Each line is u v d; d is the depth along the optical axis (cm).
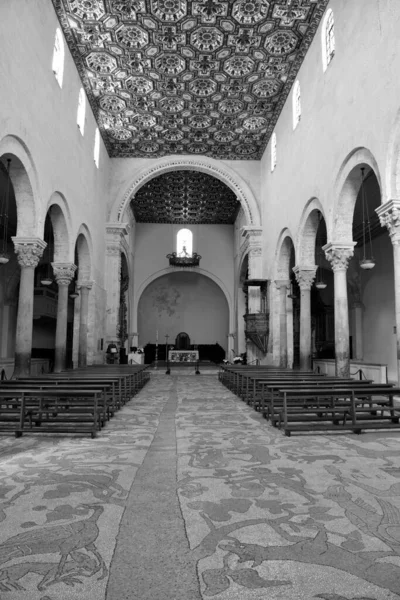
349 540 342
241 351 2998
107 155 2283
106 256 2248
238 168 2356
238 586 279
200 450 634
